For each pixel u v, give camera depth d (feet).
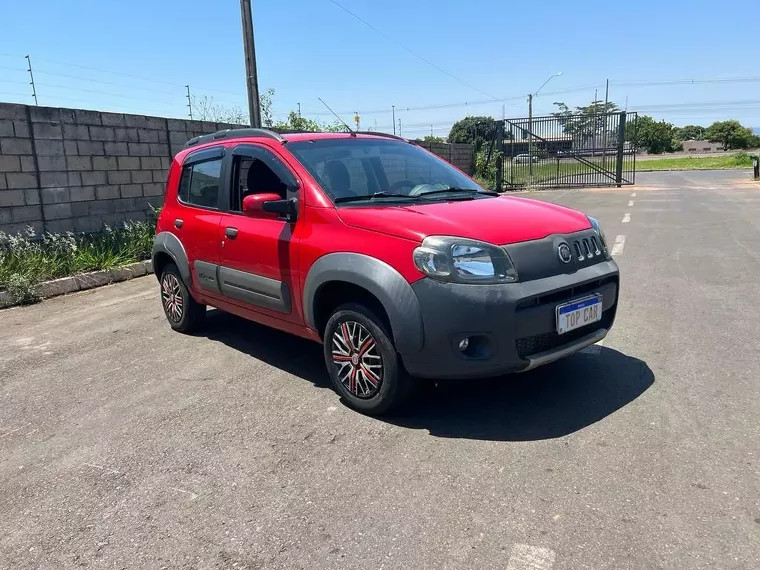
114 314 22.25
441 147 79.25
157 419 13.00
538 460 10.45
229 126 39.73
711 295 20.86
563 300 11.50
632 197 64.59
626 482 9.62
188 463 11.07
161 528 9.17
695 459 10.20
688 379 13.57
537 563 7.91
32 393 14.82
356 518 9.12
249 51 45.37
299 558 8.31
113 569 8.30
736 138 331.16
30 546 8.89
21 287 23.90
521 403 12.80
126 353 17.61
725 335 16.49
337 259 12.29
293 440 11.73
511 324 10.77
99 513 9.66
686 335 16.62
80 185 29.76
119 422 12.94
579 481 9.73
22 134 26.86
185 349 17.74
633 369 14.32
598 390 13.23
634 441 10.90
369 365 12.40
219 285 16.49
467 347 11.16
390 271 11.40
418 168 16.05
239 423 12.60
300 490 9.98
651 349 15.62
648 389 13.14
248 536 8.86
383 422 12.34
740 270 24.75
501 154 86.84
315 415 12.83
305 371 15.55
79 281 26.53
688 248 30.55
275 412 13.07
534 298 10.96
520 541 8.36
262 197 13.51
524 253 11.23
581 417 11.99
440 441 11.36
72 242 28.14
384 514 9.18
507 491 9.57
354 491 9.84
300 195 13.69
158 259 19.65
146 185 33.60
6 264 24.99
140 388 14.83
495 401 12.98
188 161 18.56
